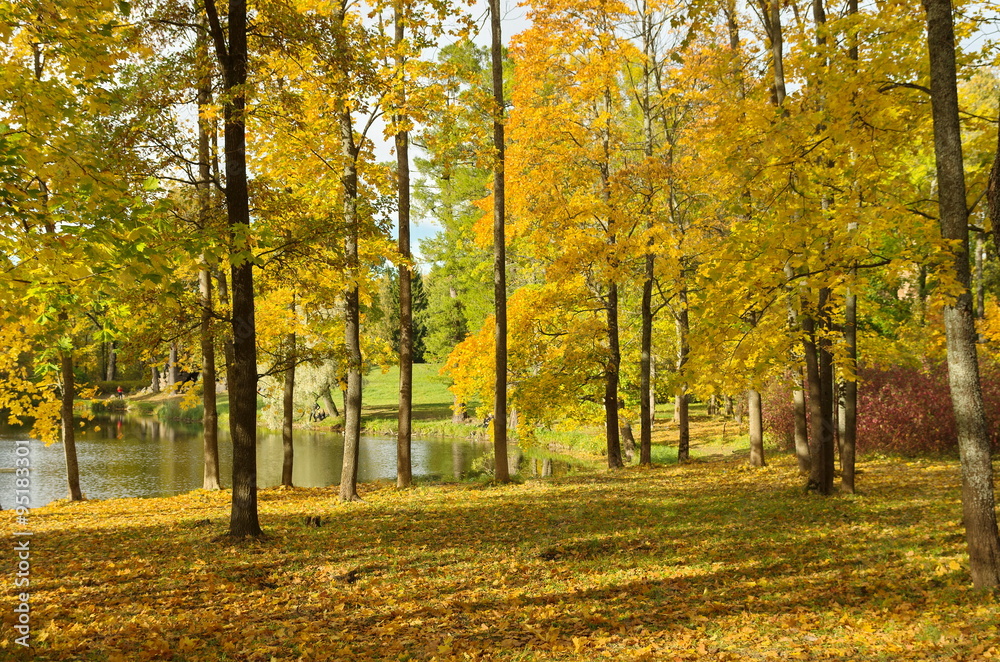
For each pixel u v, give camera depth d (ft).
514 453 92.79
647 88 57.77
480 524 33.91
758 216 28.96
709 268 28.27
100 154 18.78
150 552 27.55
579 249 53.36
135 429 118.21
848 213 24.25
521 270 91.97
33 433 47.47
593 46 52.47
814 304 34.40
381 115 39.55
